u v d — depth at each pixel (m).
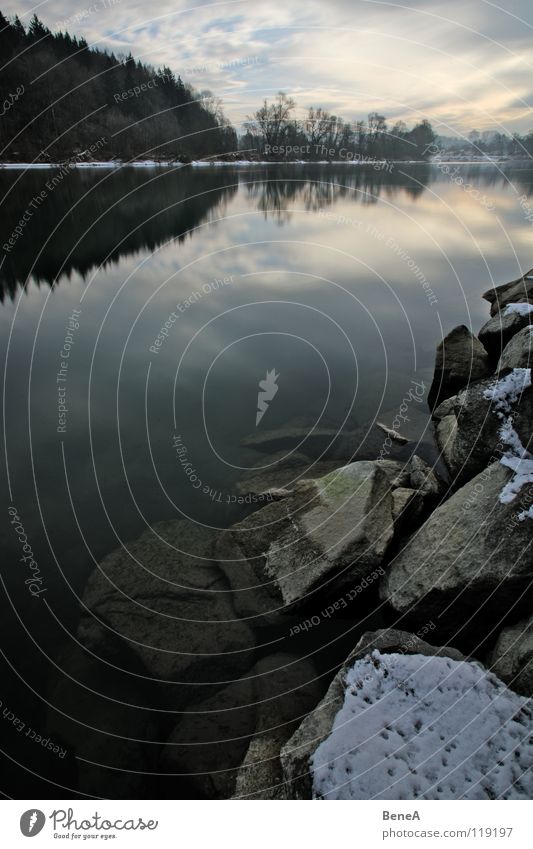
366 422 6.93
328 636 4.00
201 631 3.96
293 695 3.46
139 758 3.27
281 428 6.76
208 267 15.03
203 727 3.32
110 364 8.76
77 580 4.56
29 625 4.16
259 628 4.05
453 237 19.36
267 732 3.21
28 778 3.17
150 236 18.45
